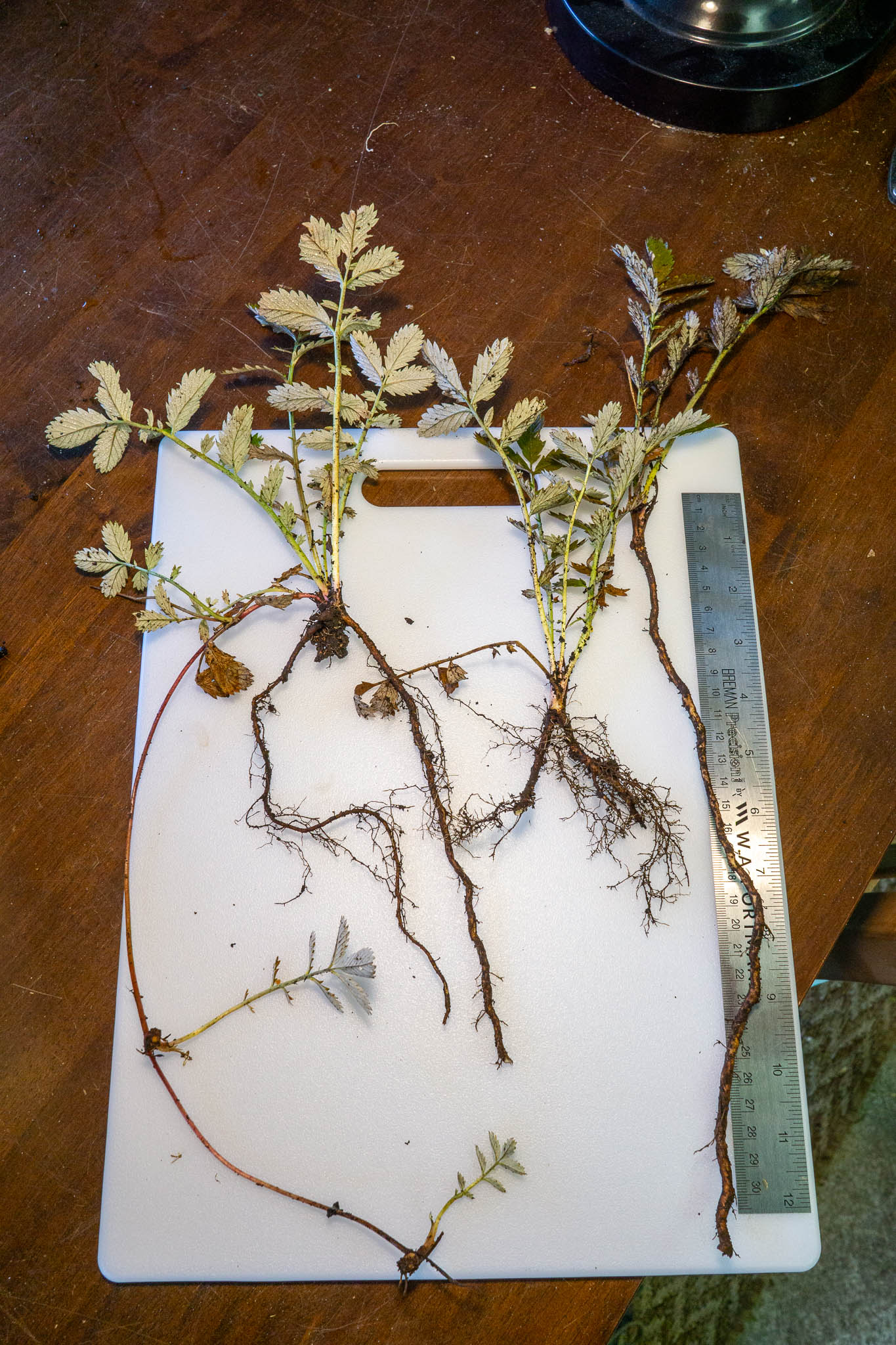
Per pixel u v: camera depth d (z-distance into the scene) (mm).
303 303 667
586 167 745
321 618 673
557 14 756
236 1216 635
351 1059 649
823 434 717
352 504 701
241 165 742
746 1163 645
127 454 708
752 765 677
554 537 671
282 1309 630
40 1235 633
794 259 683
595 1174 641
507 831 670
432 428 666
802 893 669
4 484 706
